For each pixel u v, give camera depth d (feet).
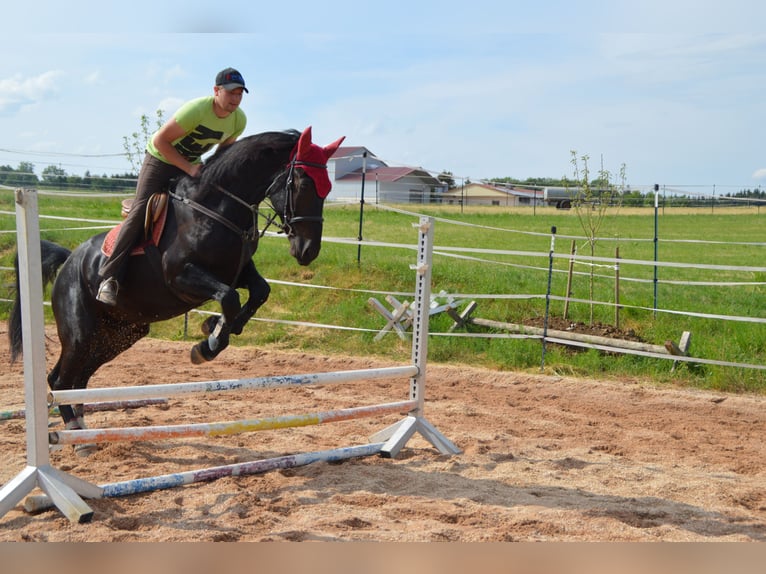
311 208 15.40
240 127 16.93
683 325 32.60
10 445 18.02
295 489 15.05
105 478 15.70
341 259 42.22
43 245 18.56
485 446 18.45
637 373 28.66
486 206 137.18
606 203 34.37
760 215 128.36
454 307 33.58
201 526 12.82
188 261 15.66
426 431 18.40
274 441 19.19
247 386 15.44
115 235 16.53
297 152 15.49
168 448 18.33
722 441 20.25
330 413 16.70
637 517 13.80
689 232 93.40
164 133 15.62
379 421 21.79
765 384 26.66
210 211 15.60
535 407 23.99
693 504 14.70
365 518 13.38
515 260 59.93
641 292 42.65
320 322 35.83
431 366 29.99
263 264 42.52
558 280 45.65
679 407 24.47
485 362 30.66
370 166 146.51
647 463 17.70
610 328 32.07
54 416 21.52
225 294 15.07
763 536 12.94
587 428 21.27
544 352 29.68
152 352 32.81
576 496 14.97
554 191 142.00
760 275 53.06
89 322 17.30
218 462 17.16
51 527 12.71
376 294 37.76
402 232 75.87
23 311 13.32
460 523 13.30
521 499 14.71
